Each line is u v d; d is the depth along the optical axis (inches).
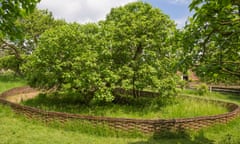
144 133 298.8
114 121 302.0
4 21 127.6
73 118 314.0
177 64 184.9
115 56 472.7
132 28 460.1
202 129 326.0
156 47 472.4
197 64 183.8
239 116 404.5
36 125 321.4
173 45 203.9
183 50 186.5
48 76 435.2
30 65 466.6
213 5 146.9
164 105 463.8
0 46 970.1
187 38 177.8
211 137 307.3
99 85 408.8
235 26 159.9
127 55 475.8
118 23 477.4
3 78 988.6
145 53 467.5
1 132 273.4
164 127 304.2
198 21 159.9
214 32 168.9
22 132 282.8
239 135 314.8
